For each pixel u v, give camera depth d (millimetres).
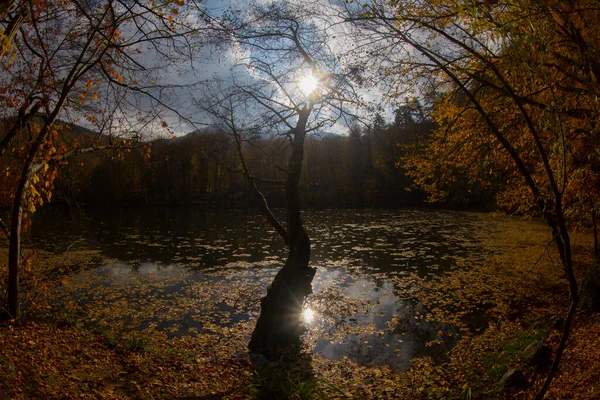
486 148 8484
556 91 4887
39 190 8336
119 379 6195
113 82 7312
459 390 6293
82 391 5418
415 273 15781
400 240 24234
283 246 22344
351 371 7676
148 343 8305
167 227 30578
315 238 25094
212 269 16516
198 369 7492
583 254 17297
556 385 5344
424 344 8969
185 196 51562
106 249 20875
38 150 7277
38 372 5480
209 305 11781
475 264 17188
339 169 52031
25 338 6496
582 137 5020
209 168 48281
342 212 43656
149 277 15055
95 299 12227
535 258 17562
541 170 8156
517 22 3752
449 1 5066
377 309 11461
